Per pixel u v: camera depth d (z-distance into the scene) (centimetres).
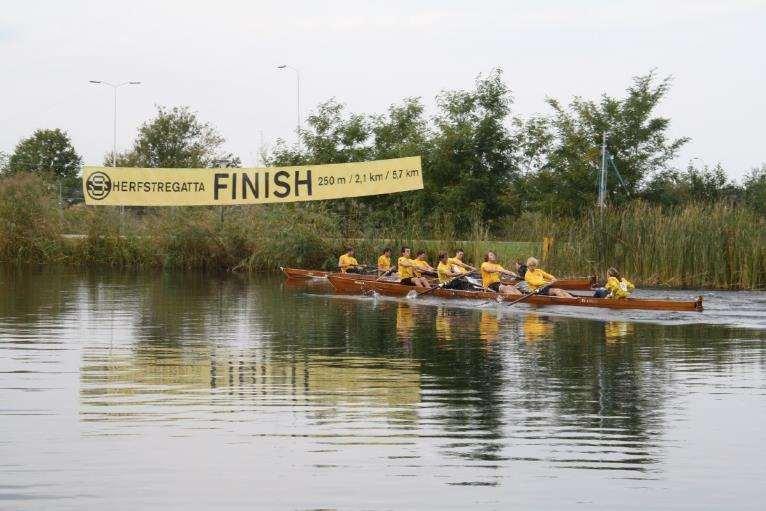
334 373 1712
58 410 1397
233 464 1127
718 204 3625
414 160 4212
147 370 1738
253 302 3138
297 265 4622
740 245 3412
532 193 5069
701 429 1297
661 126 5072
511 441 1231
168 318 2630
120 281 4091
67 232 5303
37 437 1241
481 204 4762
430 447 1201
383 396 1505
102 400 1468
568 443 1223
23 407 1416
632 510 983
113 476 1080
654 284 3503
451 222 4550
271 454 1168
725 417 1366
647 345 2078
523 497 1017
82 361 1838
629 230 3575
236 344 2088
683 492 1036
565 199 4978
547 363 1828
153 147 8875
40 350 1986
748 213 3581
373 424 1317
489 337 2214
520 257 3766
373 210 4875
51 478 1073
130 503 993
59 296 3322
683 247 3472
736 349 2016
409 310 2870
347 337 2212
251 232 4794
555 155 5119
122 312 2786
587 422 1333
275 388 1568
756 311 2744
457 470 1106
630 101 5112
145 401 1463
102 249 5188
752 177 6169
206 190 4259
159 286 3831
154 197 4250
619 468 1117
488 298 3075
